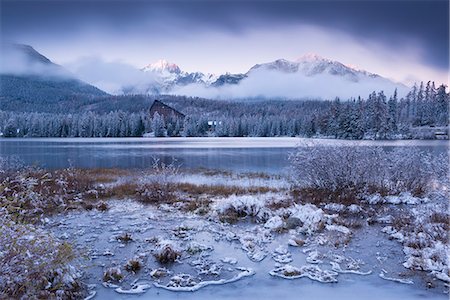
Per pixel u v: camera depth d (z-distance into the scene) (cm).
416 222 1098
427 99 10662
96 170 2639
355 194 1533
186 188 1823
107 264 806
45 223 1122
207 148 5900
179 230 1075
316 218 1127
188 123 13000
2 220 635
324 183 1645
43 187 1488
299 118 12562
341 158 1614
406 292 675
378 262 832
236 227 1119
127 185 1841
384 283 715
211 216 1234
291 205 1362
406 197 1490
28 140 9800
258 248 916
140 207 1409
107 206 1397
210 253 886
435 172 1583
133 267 780
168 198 1558
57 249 687
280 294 667
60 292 632
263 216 1212
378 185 1631
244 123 12988
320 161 1630
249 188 1847
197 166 3177
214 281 721
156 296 660
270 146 6519
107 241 969
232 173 2608
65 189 1595
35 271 616
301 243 946
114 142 8388
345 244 952
